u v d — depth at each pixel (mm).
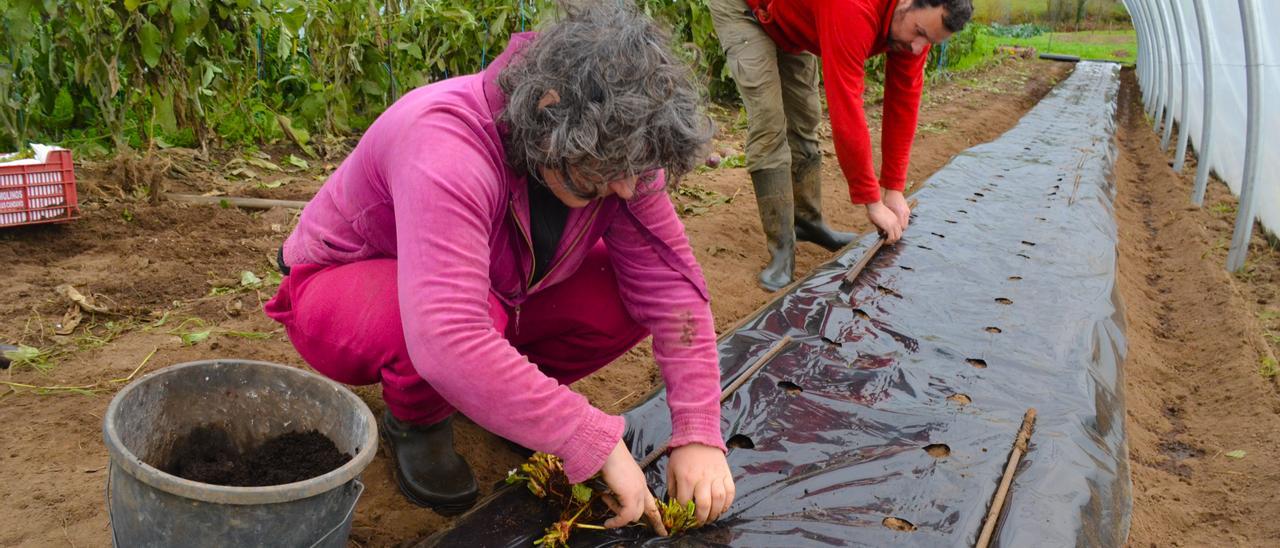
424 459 2086
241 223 3939
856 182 3391
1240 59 6348
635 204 1740
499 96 1502
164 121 4664
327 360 1921
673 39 1526
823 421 2355
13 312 2857
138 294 3094
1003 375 2691
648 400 2381
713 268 4004
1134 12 15352
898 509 1971
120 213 3824
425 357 1412
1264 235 5527
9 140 4363
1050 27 34719
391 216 1689
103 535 1884
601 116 1316
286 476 1691
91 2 4195
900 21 3047
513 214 1657
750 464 2139
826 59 3158
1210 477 2879
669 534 1779
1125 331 3457
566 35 1375
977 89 13383
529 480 1901
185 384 1690
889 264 3689
